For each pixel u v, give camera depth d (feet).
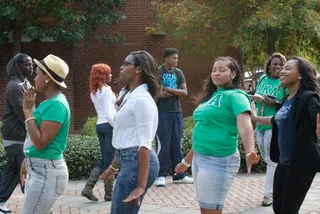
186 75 59.00
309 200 23.95
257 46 55.83
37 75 14.02
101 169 23.50
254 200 24.09
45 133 13.46
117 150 13.48
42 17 51.60
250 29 49.65
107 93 22.63
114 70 58.75
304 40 55.88
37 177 13.73
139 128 12.98
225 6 52.01
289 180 14.78
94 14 52.80
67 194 25.40
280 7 49.21
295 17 50.24
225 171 14.24
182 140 32.24
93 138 33.14
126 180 12.98
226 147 14.21
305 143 14.58
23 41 56.18
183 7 53.01
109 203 23.44
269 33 52.80
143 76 13.51
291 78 15.21
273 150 15.93
